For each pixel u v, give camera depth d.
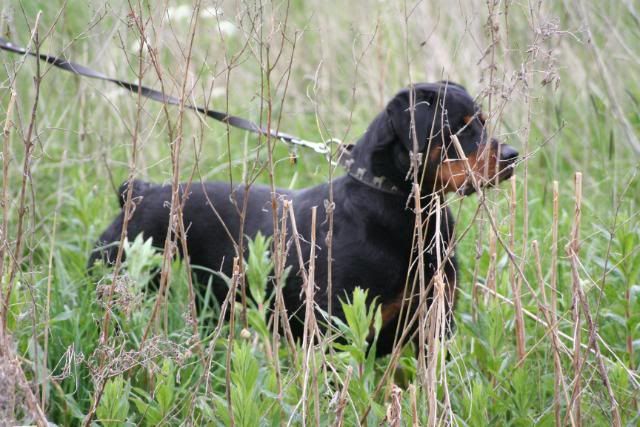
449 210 6.61
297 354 5.25
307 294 4.91
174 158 5.37
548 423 5.42
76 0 11.53
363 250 6.26
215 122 10.53
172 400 5.32
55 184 9.34
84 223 8.33
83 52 10.20
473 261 7.46
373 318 6.27
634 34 9.97
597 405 5.63
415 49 10.48
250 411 4.88
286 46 10.75
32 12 10.90
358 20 11.02
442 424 5.06
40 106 9.66
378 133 6.36
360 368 5.34
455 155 6.20
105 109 9.74
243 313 6.06
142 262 6.39
